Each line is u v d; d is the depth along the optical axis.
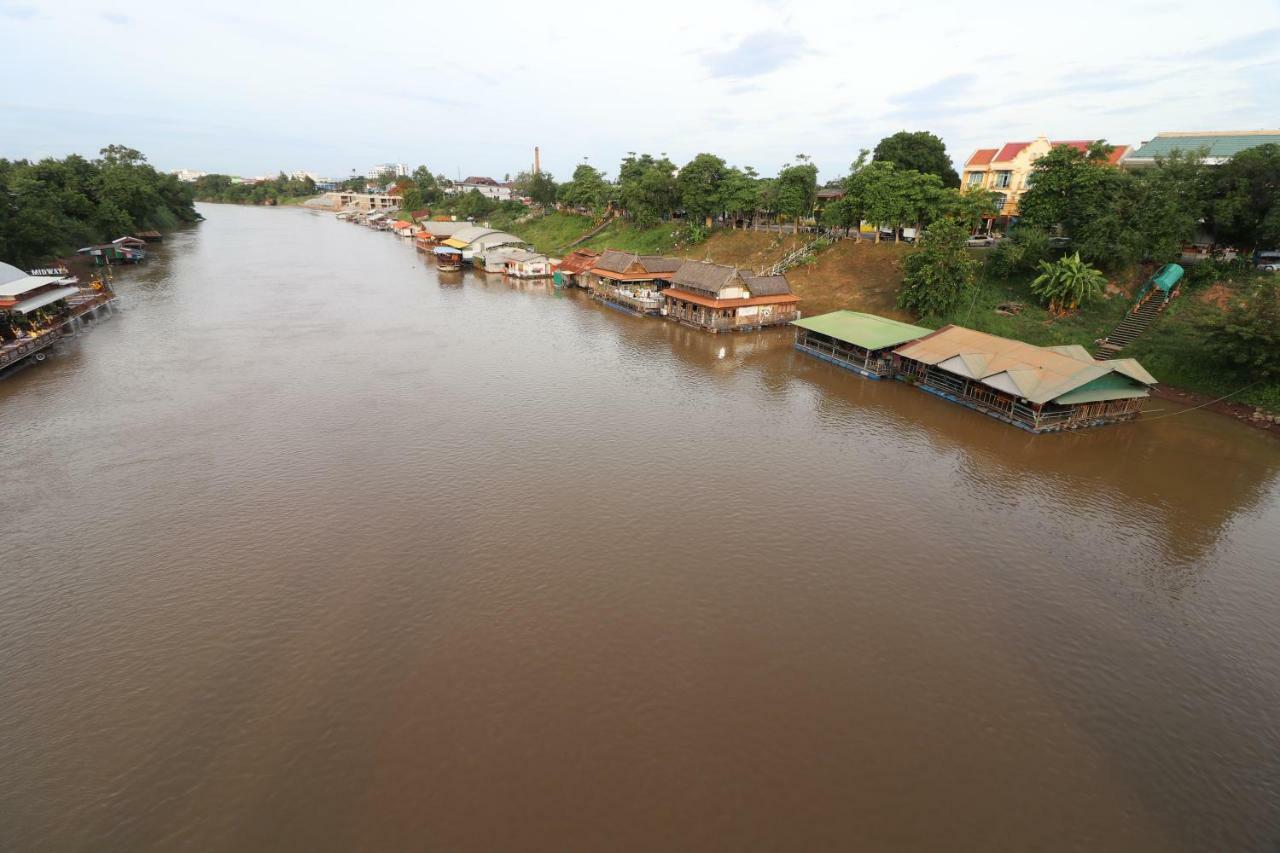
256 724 21.91
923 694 23.77
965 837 18.64
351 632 26.12
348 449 42.12
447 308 87.50
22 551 30.84
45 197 111.56
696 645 25.86
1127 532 34.62
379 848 17.98
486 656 25.02
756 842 18.31
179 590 28.39
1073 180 66.88
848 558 31.81
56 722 21.86
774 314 78.50
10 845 17.89
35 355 58.69
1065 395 46.19
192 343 65.88
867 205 84.25
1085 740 22.05
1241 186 58.94
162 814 18.91
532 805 19.27
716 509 35.97
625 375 59.19
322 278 108.69
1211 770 21.05
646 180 117.88
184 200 187.00
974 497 38.00
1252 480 40.44
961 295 68.75
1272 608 28.84
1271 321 47.31
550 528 33.66
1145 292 62.12
